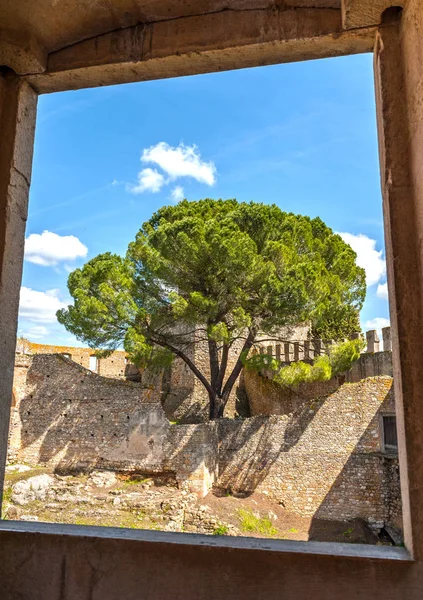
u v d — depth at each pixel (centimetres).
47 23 347
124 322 1878
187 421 2467
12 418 2170
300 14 335
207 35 347
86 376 2111
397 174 293
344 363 1914
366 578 245
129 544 269
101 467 1952
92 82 379
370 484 1691
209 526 1512
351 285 2420
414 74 279
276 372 2361
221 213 2033
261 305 1758
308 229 2161
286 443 1822
